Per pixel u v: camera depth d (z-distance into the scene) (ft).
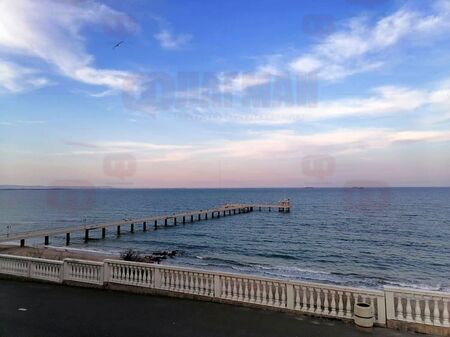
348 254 101.45
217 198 450.30
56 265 29.91
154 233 151.33
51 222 187.93
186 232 153.99
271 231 153.28
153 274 26.61
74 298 25.40
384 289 20.27
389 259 94.17
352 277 75.10
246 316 21.61
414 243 117.19
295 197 422.82
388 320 20.08
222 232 152.97
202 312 22.34
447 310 19.01
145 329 19.36
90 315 21.72
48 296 25.88
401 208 247.29
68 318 21.11
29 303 24.13
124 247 116.47
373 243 118.52
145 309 22.90
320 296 21.76
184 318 21.21
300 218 199.72
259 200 378.73
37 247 101.60
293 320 21.01
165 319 21.01
